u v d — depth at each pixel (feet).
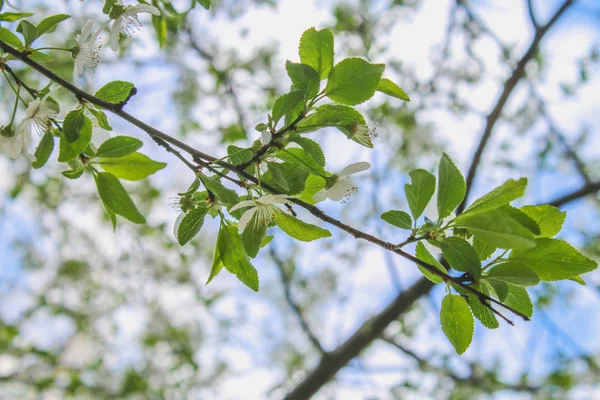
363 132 6.15
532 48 18.43
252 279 6.70
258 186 6.38
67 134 6.14
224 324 21.13
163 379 18.79
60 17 6.67
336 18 20.58
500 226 5.41
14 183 19.35
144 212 19.90
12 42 6.84
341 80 5.92
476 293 5.87
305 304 23.72
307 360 23.79
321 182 6.64
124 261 20.47
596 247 21.84
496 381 20.53
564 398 20.89
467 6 20.08
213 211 6.61
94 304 20.31
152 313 19.89
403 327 21.33
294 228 6.46
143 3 7.08
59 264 20.76
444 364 21.07
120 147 6.09
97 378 17.69
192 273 20.89
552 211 6.15
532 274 5.78
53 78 6.34
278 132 5.96
